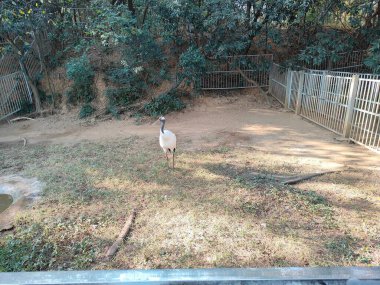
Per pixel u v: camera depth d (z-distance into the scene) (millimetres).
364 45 11422
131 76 11062
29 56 12477
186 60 10133
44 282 1017
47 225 4426
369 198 4887
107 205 4949
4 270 3564
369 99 6770
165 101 10602
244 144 7621
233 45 10602
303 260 3564
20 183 5895
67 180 5891
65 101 11805
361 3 10070
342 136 7645
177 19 10594
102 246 3951
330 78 8117
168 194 5223
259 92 12117
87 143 8227
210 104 11414
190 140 8062
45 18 10180
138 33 9562
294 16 10672
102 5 10211
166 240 4008
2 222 4629
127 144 7961
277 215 4500
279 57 12414
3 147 8281
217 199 4973
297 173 5883
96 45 11539
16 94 11883
